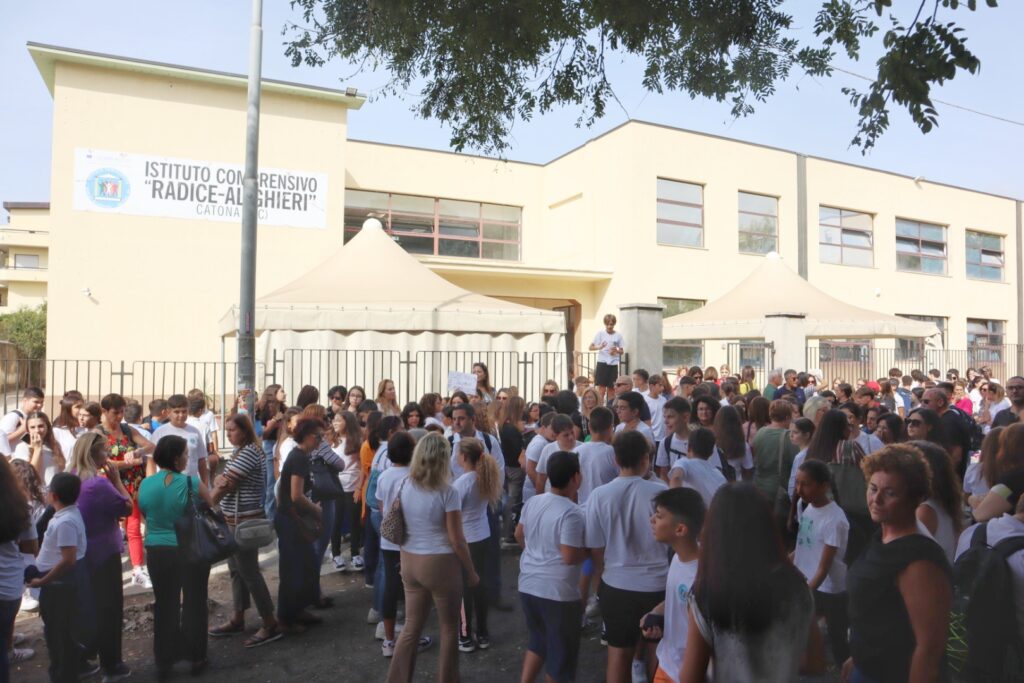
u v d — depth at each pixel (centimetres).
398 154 2141
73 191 1560
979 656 311
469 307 1150
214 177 1681
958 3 454
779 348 1423
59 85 1553
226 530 491
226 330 1111
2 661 385
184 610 487
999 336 2817
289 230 1747
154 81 1631
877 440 562
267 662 507
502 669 489
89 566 468
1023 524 326
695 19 578
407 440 496
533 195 2384
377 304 1116
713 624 219
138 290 1606
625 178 2084
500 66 676
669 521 296
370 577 668
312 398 816
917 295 2583
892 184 2550
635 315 1227
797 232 2344
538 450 623
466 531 518
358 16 660
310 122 1777
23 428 666
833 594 407
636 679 428
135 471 680
